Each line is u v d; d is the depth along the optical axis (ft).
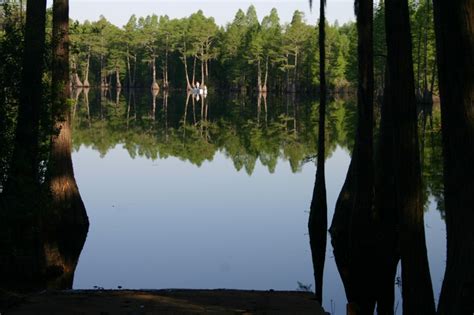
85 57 319.88
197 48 311.88
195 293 21.27
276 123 126.93
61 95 30.22
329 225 43.21
